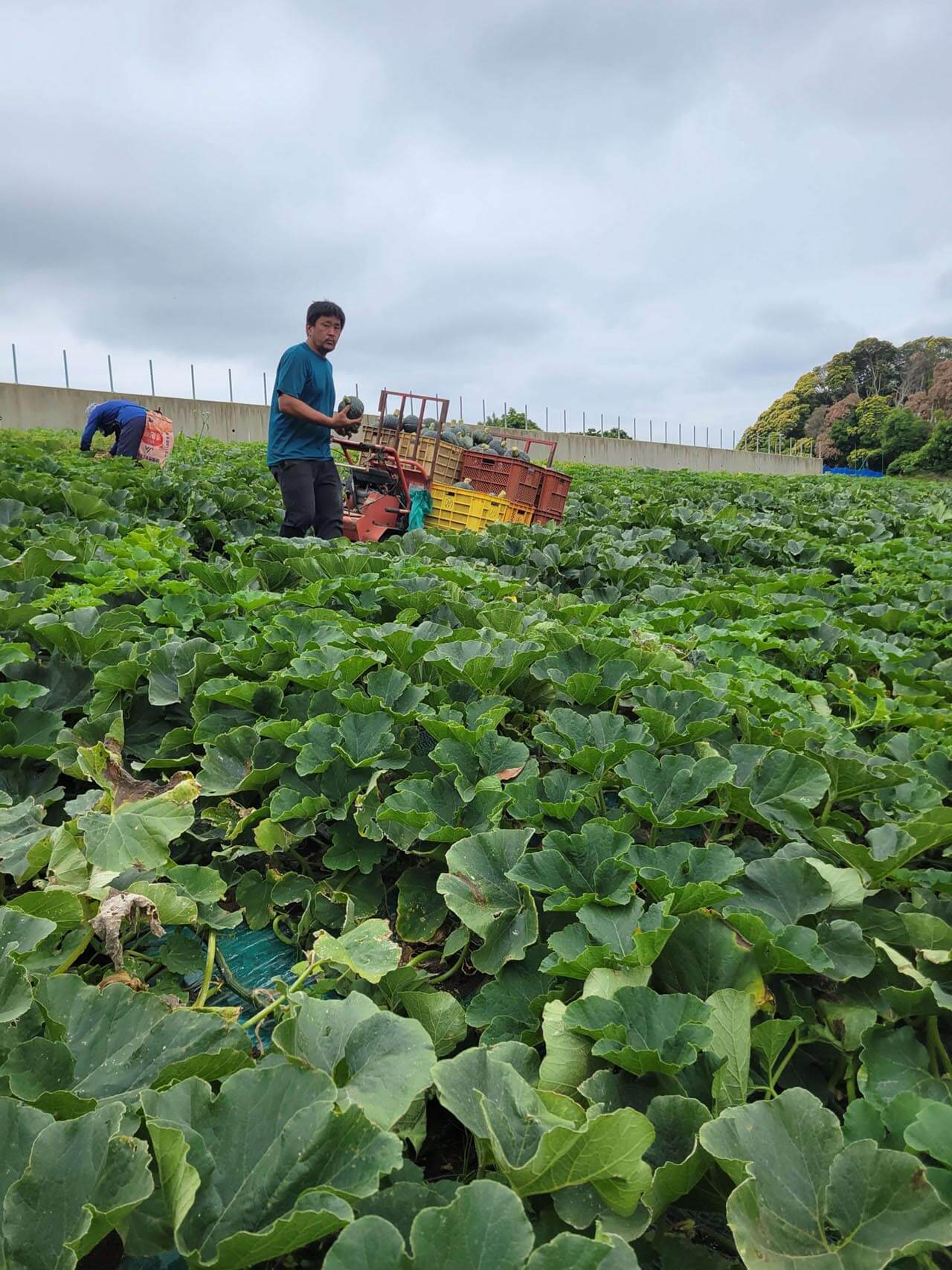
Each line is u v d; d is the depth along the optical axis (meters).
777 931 1.97
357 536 7.88
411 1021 1.57
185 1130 1.29
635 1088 1.64
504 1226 1.14
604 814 2.71
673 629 4.77
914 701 4.06
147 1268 1.41
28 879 2.26
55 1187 1.21
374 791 2.61
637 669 3.53
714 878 2.14
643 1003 1.73
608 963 1.89
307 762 2.65
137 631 3.65
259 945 2.38
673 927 1.83
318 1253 1.36
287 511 7.05
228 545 5.51
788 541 8.38
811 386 92.38
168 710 3.32
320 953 1.97
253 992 2.15
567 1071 1.66
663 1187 1.41
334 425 6.78
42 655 3.79
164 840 2.24
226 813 2.71
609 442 34.75
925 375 87.44
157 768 3.04
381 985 2.04
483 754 2.75
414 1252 1.10
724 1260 1.46
